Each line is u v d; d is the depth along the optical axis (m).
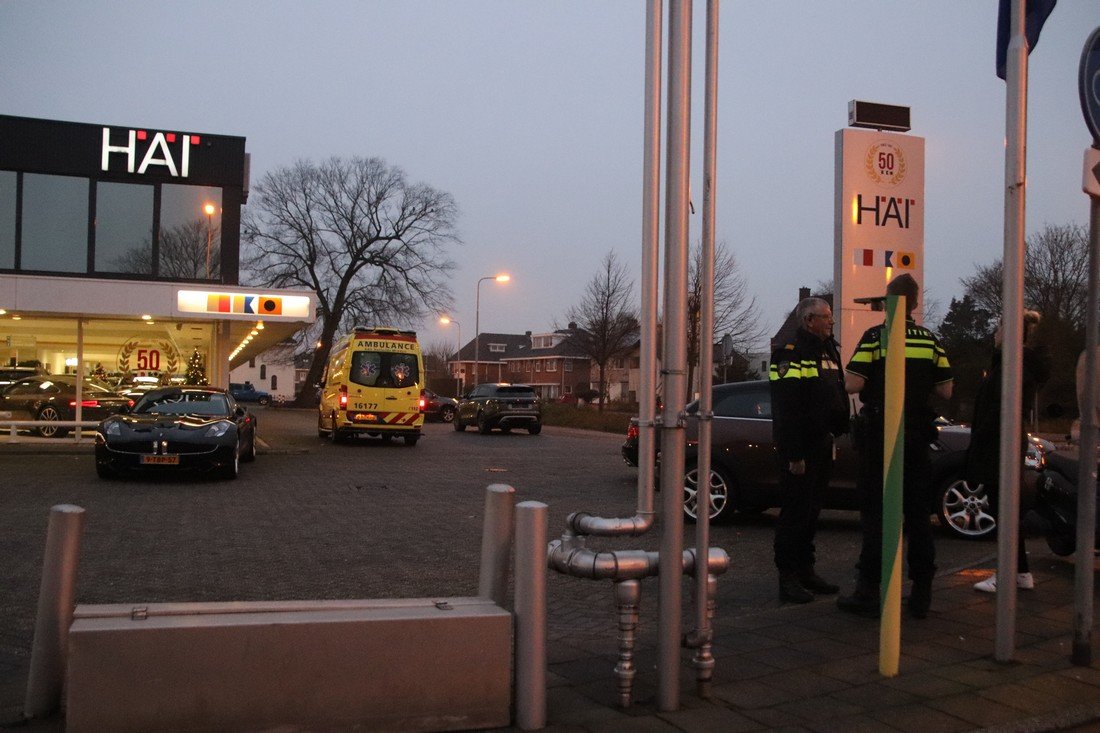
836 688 4.25
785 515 6.01
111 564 7.24
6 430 20.62
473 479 14.52
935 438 5.50
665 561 3.95
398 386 22.67
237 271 21.19
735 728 3.74
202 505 10.82
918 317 9.17
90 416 20.64
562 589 6.77
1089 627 4.59
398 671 3.56
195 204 21.02
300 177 52.22
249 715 3.37
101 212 20.53
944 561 7.65
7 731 3.46
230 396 15.62
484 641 3.68
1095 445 4.61
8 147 20.00
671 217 3.99
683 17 4.02
